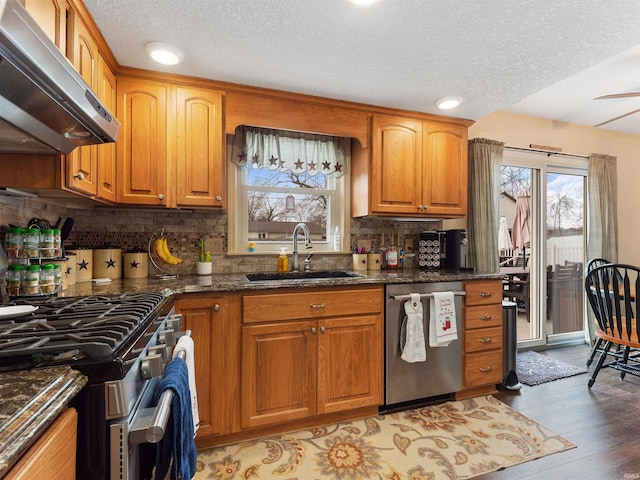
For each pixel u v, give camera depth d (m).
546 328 3.57
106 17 1.49
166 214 2.29
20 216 1.56
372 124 2.48
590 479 1.54
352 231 2.78
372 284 2.08
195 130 2.03
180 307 1.70
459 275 2.35
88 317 1.02
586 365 3.00
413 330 2.11
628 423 2.03
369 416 2.12
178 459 0.87
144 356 0.91
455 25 1.56
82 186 1.46
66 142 1.28
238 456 1.72
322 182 2.78
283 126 2.26
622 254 3.87
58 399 0.58
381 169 2.50
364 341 2.06
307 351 1.93
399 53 1.80
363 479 1.55
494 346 2.41
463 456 1.71
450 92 2.27
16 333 0.84
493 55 1.82
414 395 2.19
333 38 1.66
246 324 1.82
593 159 3.63
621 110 3.27
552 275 3.63
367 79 2.08
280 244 2.66
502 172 3.44
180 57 1.79
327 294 1.98
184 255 2.33
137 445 0.83
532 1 1.40
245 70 1.96
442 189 2.67
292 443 1.83
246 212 2.54
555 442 1.83
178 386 0.92
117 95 1.88
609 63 2.39
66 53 1.31
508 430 1.95
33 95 0.92
